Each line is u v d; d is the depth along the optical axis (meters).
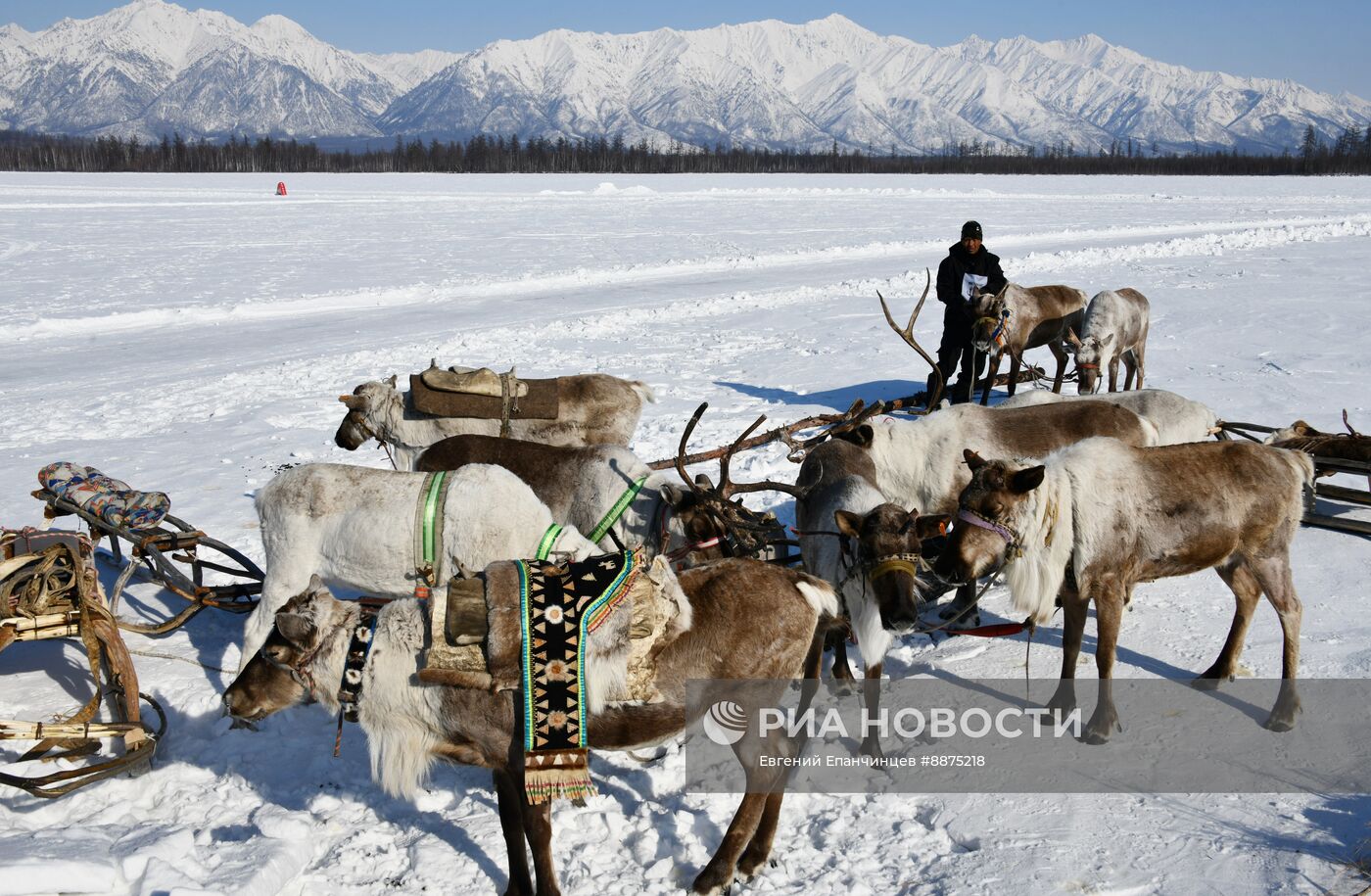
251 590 7.28
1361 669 6.46
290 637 4.77
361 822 5.35
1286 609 6.08
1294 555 8.34
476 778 5.75
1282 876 4.62
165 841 4.79
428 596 4.80
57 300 24.02
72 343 19.83
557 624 4.53
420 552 6.02
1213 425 8.95
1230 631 6.93
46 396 15.27
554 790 4.48
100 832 5.01
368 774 5.74
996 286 13.39
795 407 13.62
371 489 6.18
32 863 4.45
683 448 6.33
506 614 4.57
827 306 22.23
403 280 27.12
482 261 30.81
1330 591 7.63
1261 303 20.83
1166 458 6.16
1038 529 6.00
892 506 5.78
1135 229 38.34
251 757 5.91
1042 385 15.49
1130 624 7.34
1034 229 38.94
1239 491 6.09
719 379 15.55
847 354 17.22
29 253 32.03
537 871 4.63
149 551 7.08
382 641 4.76
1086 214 46.75
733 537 6.47
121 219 43.03
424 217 45.59
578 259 31.23
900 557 5.61
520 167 123.75
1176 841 4.93
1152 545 6.02
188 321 22.19
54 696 6.55
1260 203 54.94
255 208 50.28
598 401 8.65
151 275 27.86
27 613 5.57
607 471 6.86
